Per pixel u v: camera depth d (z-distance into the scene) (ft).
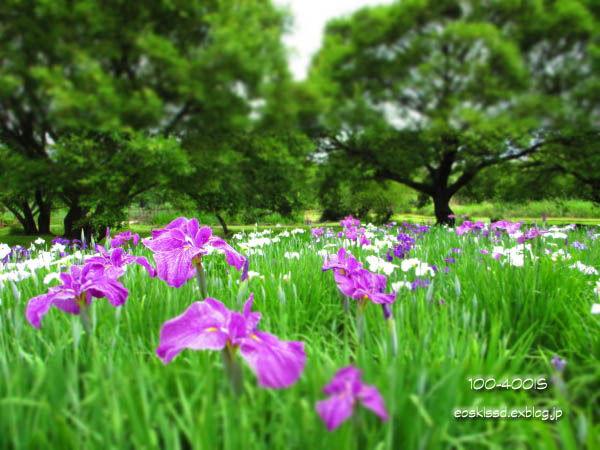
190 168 54.65
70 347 7.02
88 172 51.55
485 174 89.35
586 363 7.07
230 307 9.07
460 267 13.03
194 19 60.80
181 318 5.01
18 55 50.96
